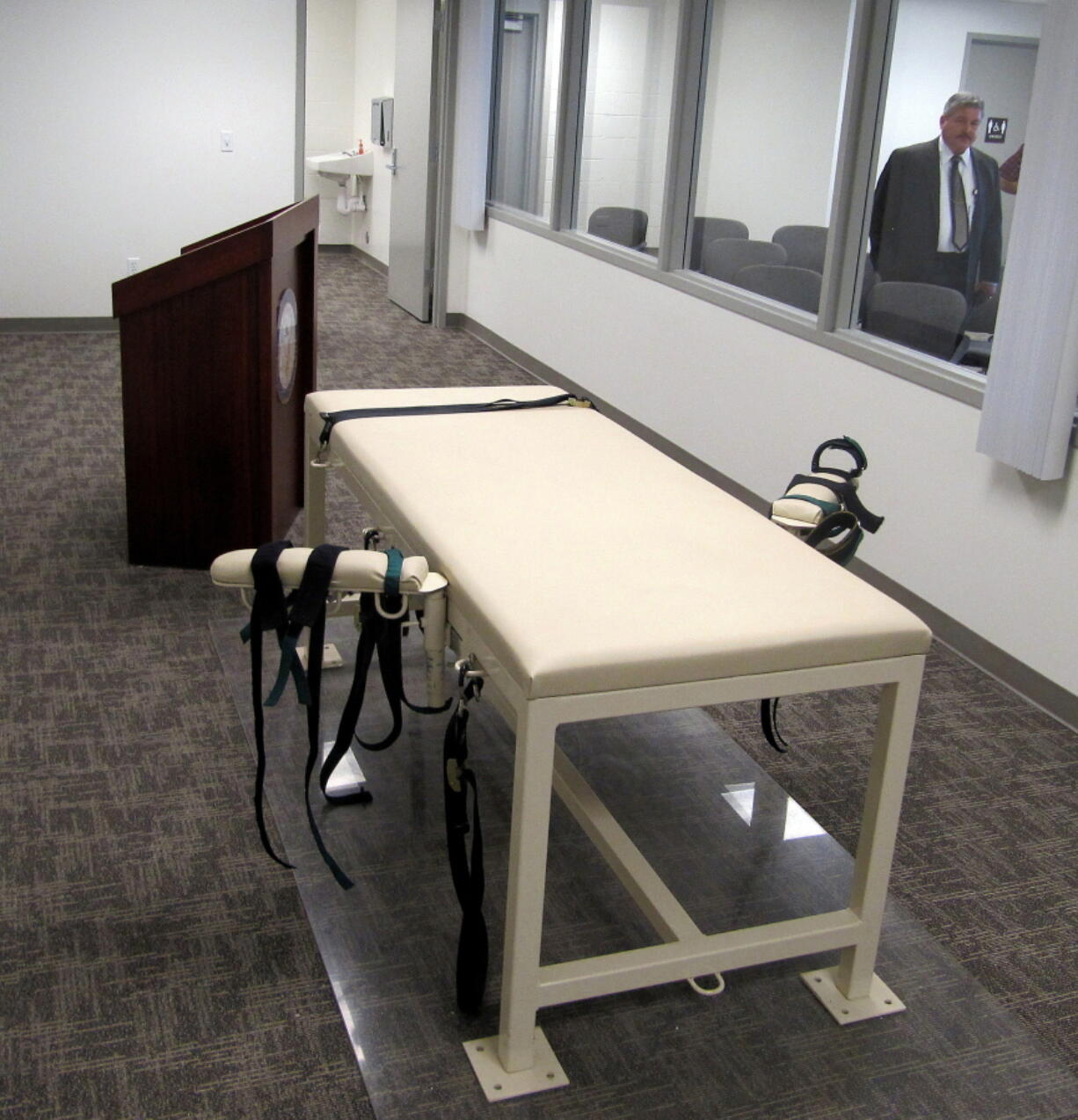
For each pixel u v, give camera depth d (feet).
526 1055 5.10
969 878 6.84
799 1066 5.30
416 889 6.34
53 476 12.59
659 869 6.68
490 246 20.08
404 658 8.94
